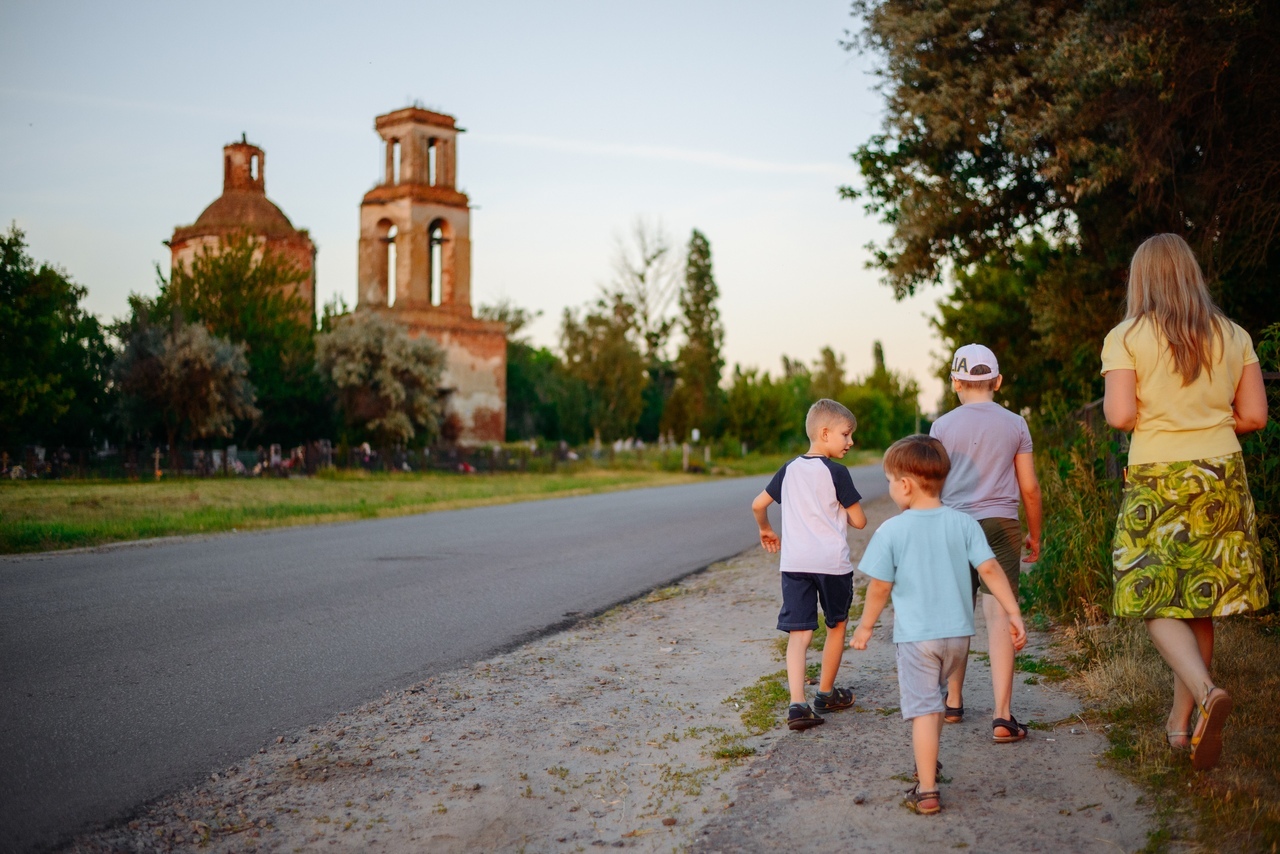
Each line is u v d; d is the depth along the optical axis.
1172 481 3.93
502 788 4.31
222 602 9.04
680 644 7.45
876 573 4.02
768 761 4.53
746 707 5.52
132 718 5.38
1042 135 12.73
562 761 4.68
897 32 13.80
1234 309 12.03
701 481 39.25
